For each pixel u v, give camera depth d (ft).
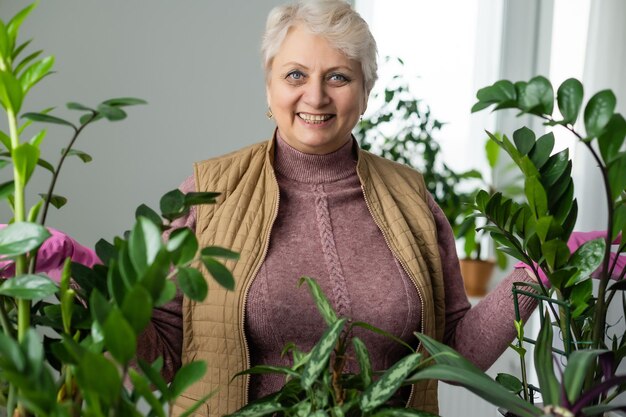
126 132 10.32
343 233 5.03
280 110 4.85
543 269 3.75
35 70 2.87
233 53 10.53
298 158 5.13
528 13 11.50
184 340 4.90
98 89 10.19
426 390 4.96
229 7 10.45
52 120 2.66
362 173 5.16
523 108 2.94
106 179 10.32
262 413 2.93
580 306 3.55
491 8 11.48
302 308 4.76
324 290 4.82
